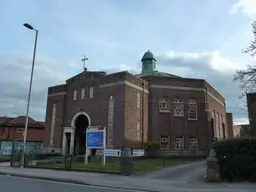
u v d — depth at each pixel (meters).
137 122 31.11
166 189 12.02
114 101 30.16
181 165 22.69
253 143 15.25
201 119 35.28
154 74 38.91
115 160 23.70
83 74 34.31
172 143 33.56
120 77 30.34
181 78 36.03
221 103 45.41
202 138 34.62
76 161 26.20
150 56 42.84
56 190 11.17
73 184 13.49
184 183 14.02
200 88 36.28
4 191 10.65
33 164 24.61
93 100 32.38
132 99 30.73
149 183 13.80
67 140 34.34
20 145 25.52
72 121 33.88
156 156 31.75
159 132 33.44
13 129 47.31
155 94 34.50
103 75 32.53
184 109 35.09
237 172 15.05
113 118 29.69
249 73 18.03
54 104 36.53
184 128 34.50
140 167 20.16
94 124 31.30
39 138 49.59
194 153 33.75
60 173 17.89
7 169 20.84
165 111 34.44
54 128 35.44
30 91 24.14
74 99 34.59
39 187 11.92
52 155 32.25
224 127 45.41
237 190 11.86
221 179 15.05
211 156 15.22
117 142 28.59
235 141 15.50
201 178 16.09
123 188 12.33
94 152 30.05
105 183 13.58
